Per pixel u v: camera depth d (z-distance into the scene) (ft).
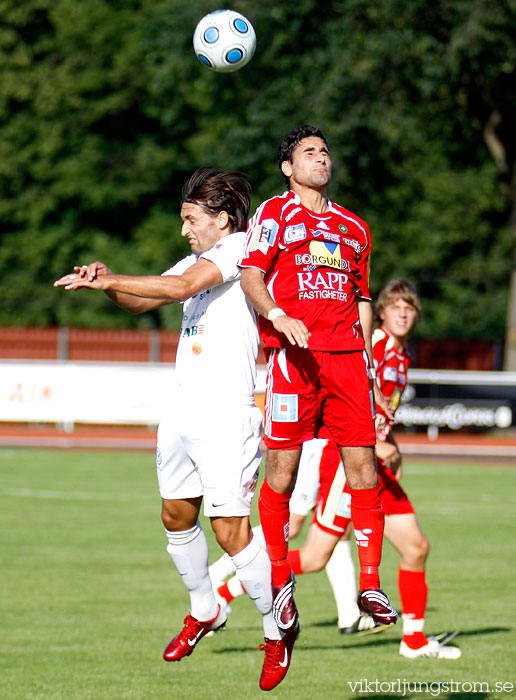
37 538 145.48
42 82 467.93
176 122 474.90
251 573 66.13
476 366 410.93
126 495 191.83
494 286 494.18
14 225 492.95
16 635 92.68
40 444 309.22
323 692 76.07
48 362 304.30
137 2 478.18
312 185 63.31
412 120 355.15
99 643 90.33
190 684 78.02
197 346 66.85
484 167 463.42
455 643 92.12
